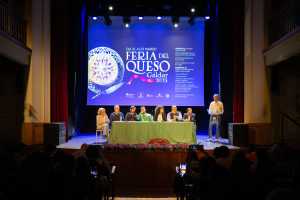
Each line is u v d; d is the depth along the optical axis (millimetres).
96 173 5371
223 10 11266
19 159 5207
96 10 12047
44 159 4020
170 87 12078
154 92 12055
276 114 9875
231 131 9711
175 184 6230
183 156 8352
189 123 8734
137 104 12031
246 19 10367
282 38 8344
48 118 10281
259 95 9992
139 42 12086
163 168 8352
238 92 10484
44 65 10195
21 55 9305
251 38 10094
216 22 11688
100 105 12062
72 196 4109
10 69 9836
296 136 8867
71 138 11000
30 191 3818
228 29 11195
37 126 9875
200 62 12125
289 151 5945
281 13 9000
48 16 10312
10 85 9820
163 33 12109
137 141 8648
